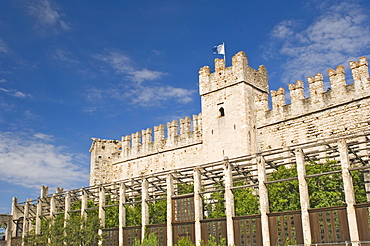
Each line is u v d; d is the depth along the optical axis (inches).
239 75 2206.0
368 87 1807.3
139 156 2751.0
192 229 1800.0
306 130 1988.2
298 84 2066.9
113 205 2138.3
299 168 1529.3
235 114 2180.1
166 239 1876.2
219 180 1979.6
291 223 1525.6
